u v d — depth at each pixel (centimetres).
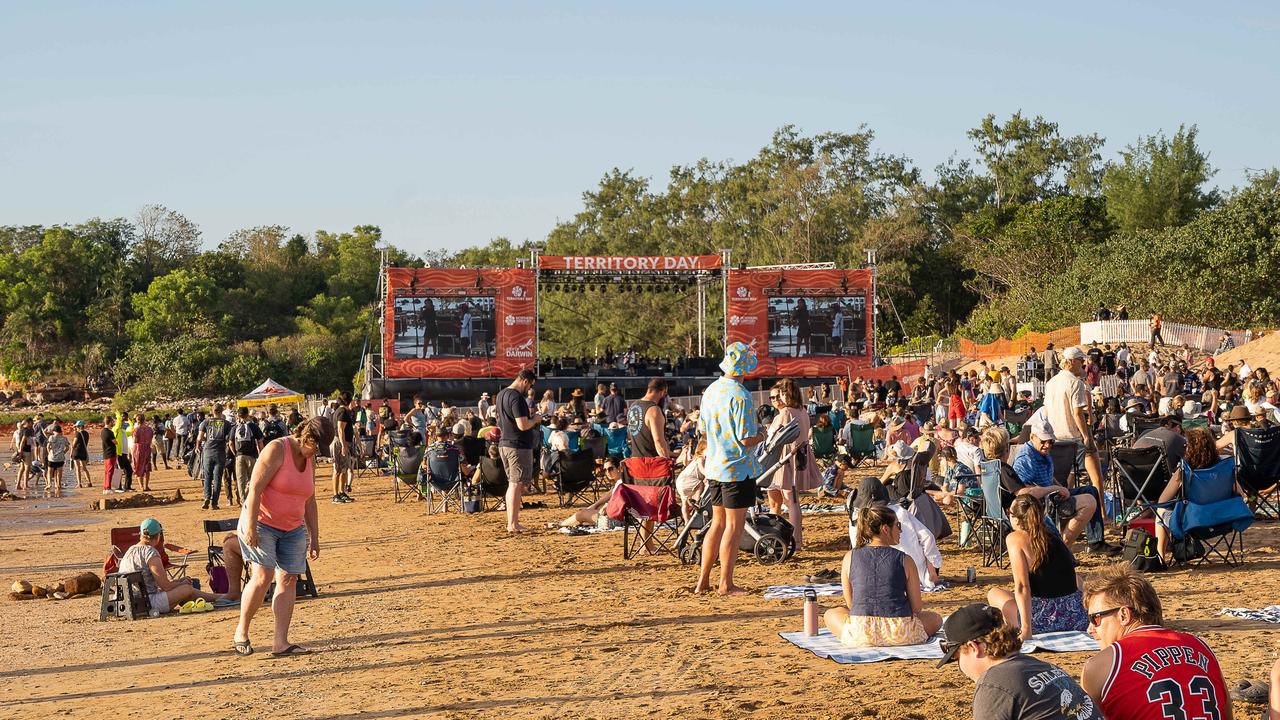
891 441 1909
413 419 2598
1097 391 2920
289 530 805
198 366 9812
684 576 1056
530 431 1439
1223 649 682
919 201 7388
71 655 859
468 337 3894
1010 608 729
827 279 4003
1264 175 5819
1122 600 402
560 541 1341
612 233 8094
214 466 2145
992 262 6812
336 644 836
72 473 3556
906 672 659
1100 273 5444
